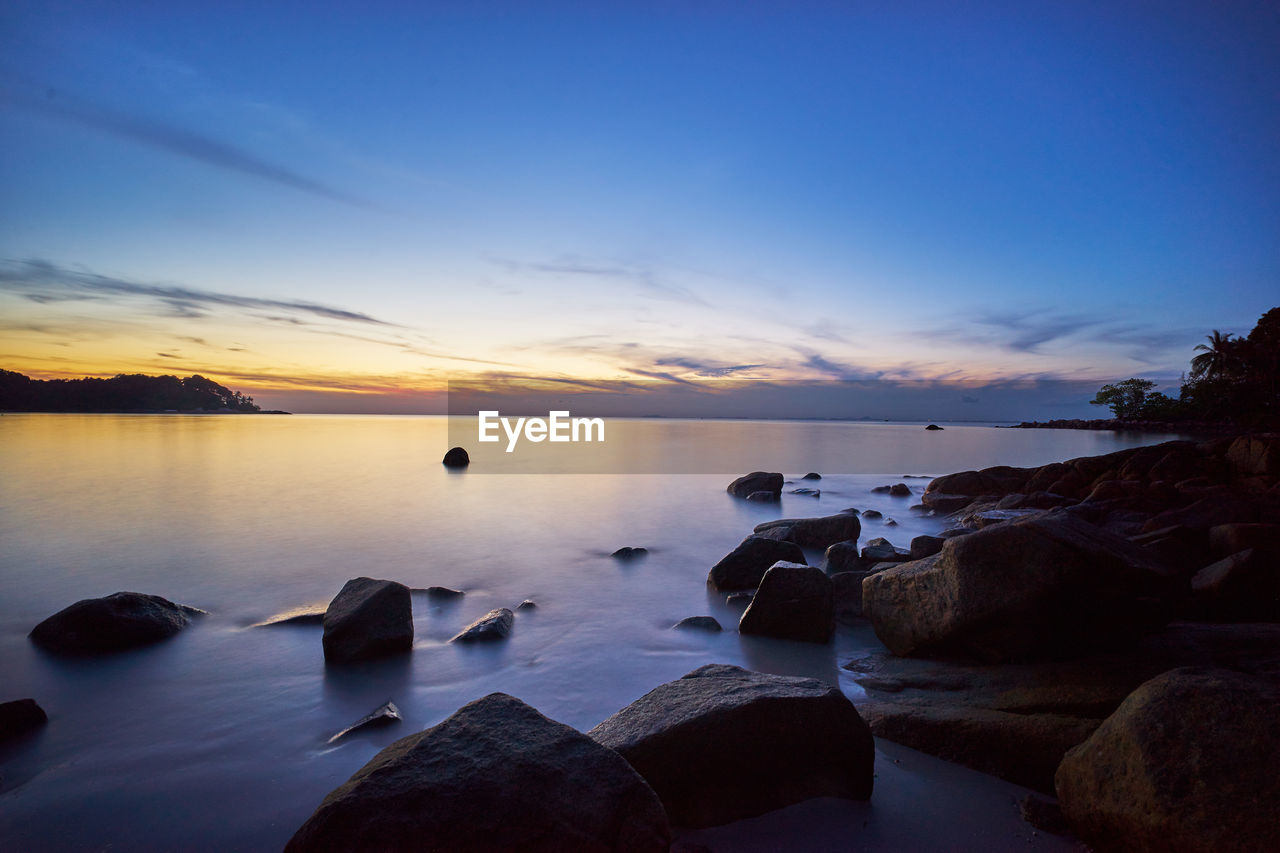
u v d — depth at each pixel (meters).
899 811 3.83
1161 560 5.86
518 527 13.25
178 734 4.77
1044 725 4.26
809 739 3.89
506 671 5.99
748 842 3.52
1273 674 4.75
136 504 15.40
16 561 9.98
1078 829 3.50
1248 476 13.98
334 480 20.81
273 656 6.31
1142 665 5.14
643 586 9.01
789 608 6.95
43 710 4.95
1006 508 14.41
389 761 3.02
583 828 2.85
